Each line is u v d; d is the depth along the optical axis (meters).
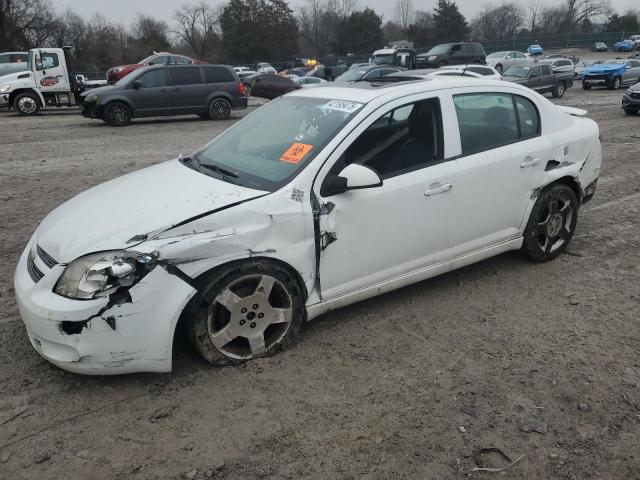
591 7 88.00
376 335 3.72
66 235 3.11
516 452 2.69
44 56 18.97
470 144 4.11
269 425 2.85
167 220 3.02
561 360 3.45
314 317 3.57
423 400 3.06
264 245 3.19
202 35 83.69
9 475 2.52
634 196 7.32
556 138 4.65
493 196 4.23
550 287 4.47
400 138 3.77
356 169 3.33
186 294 2.99
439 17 81.38
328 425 2.86
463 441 2.76
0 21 58.72
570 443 2.75
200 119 18.08
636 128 13.89
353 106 3.73
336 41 84.12
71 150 11.43
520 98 4.50
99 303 2.83
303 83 28.59
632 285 4.51
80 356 2.89
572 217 4.95
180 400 3.03
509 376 3.28
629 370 3.34
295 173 3.40
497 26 98.25
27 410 2.94
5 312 3.99
